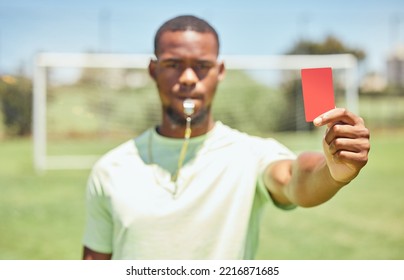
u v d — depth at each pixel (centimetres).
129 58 1486
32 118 1908
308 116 168
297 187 190
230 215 207
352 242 593
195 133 220
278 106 1958
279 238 620
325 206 809
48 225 688
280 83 1958
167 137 223
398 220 707
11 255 543
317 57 1616
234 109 1931
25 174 1177
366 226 675
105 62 1475
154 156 221
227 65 1535
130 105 1900
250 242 215
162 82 216
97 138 1892
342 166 162
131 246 209
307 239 613
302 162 191
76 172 1216
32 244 590
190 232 206
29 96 1902
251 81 1942
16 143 1845
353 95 1678
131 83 1906
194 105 211
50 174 1180
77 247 579
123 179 217
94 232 225
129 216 210
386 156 1409
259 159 218
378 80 2233
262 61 1554
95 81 1886
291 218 731
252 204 213
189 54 211
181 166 215
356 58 2167
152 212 208
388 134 2066
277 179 203
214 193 210
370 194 903
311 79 168
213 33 218
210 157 215
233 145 219
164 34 214
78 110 1884
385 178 1068
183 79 210
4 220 714
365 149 156
